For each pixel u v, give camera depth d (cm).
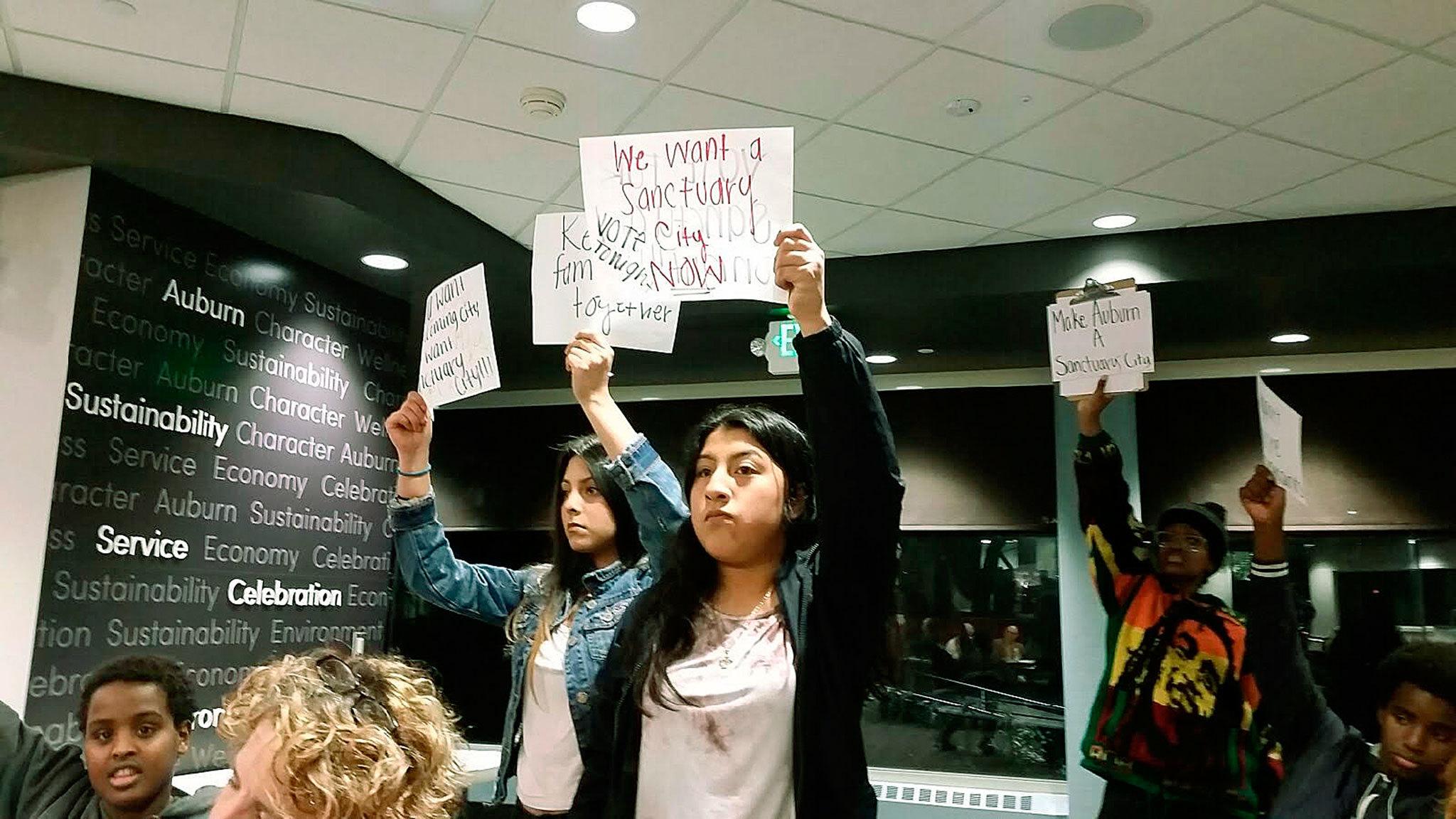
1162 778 236
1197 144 312
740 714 109
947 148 318
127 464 297
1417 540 451
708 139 149
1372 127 298
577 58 266
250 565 337
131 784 167
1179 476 475
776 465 120
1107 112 293
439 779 83
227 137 297
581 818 130
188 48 261
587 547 181
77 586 280
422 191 350
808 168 334
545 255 184
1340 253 363
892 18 246
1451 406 446
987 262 403
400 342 413
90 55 265
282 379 354
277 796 75
